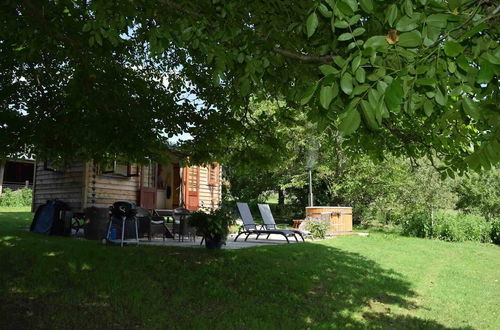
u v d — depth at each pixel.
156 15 3.41
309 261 8.79
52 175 12.75
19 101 6.38
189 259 7.47
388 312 6.25
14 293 5.30
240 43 3.04
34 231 10.08
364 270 8.78
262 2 3.11
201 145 7.29
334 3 1.76
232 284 6.54
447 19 1.63
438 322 6.04
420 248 12.84
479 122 2.74
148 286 5.95
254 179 27.95
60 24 4.69
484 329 5.87
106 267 6.48
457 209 21.97
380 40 1.65
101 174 12.05
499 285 8.71
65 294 5.41
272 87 4.32
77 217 11.30
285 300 6.13
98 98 5.64
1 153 6.43
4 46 5.44
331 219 15.53
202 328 4.78
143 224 9.96
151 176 14.18
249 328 4.94
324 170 20.84
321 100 1.70
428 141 4.79
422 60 1.66
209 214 8.68
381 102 1.55
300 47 3.31
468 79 1.81
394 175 18.28
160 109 6.59
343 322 5.53
